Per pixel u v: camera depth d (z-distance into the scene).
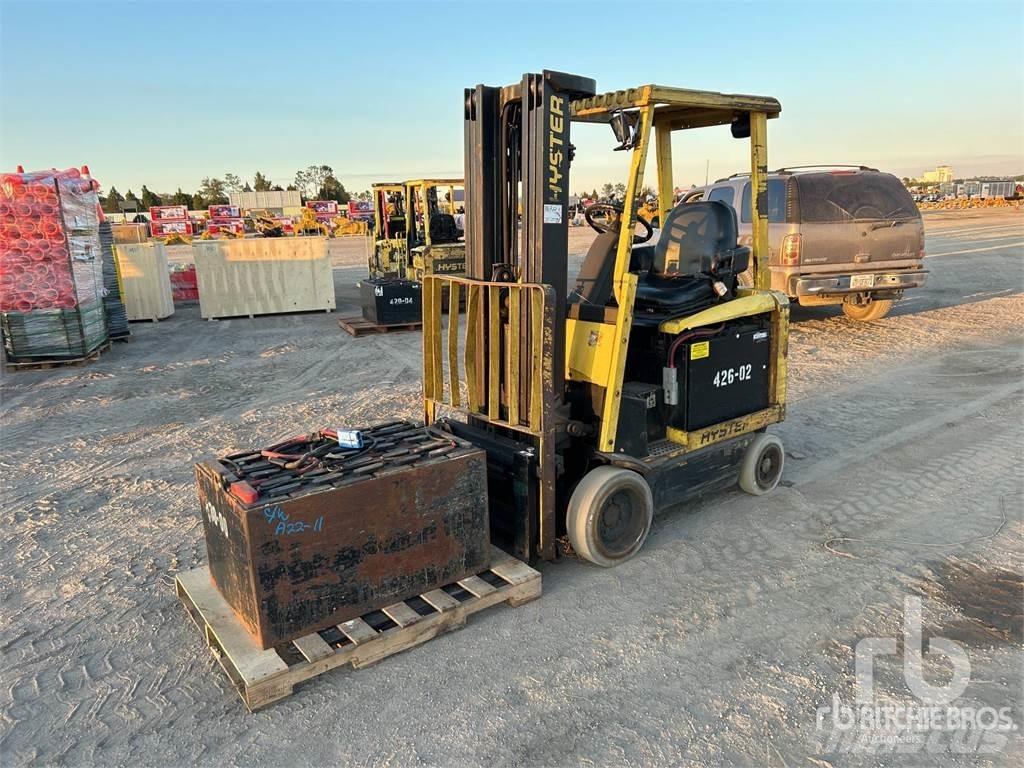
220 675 3.17
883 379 8.06
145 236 14.52
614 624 3.49
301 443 3.65
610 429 3.91
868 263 10.12
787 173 10.16
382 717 2.87
